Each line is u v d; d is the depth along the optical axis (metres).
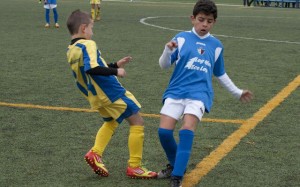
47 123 10.60
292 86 14.48
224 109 11.84
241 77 15.80
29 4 49.94
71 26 7.55
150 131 10.10
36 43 22.80
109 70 7.11
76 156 8.67
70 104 12.18
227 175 7.90
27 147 9.09
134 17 37.00
